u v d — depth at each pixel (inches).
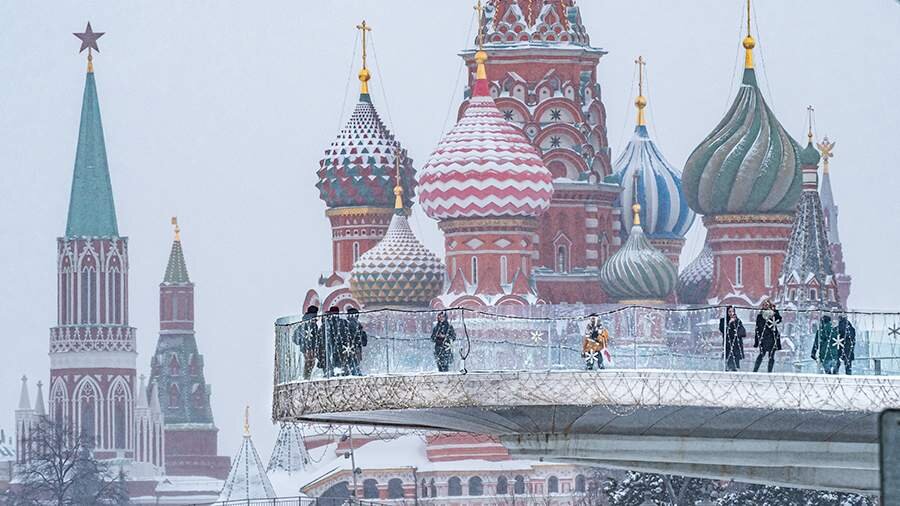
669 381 5285.4
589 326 5334.6
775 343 5344.5
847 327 5413.4
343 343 5482.3
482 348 5369.1
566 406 5329.7
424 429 5969.5
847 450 5659.5
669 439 5595.5
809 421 5541.3
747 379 5315.0
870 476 5885.8
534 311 5492.1
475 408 5344.5
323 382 5472.4
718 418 5492.1
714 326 5418.3
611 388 5270.7
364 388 5398.6
